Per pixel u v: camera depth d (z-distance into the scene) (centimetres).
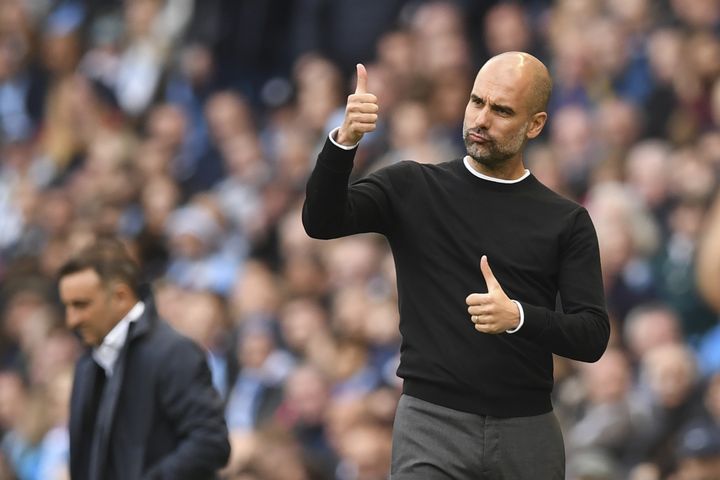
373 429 3234
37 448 3862
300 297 4147
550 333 1628
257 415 3775
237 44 5628
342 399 3444
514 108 1681
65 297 2212
